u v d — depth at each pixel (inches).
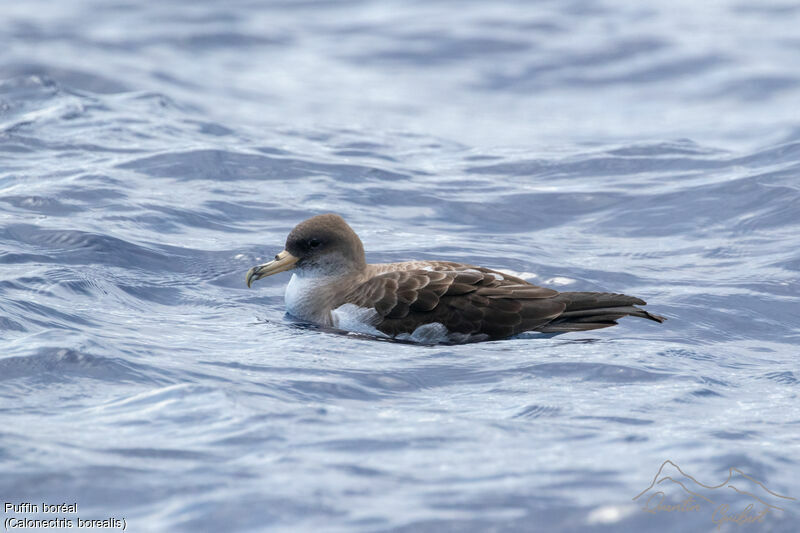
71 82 1127.0
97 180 768.3
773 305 564.7
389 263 597.0
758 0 1722.4
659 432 361.1
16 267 570.6
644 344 492.1
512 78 1421.0
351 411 382.3
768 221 719.7
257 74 1370.6
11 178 773.3
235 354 458.9
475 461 327.6
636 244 692.1
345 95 1309.1
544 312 511.2
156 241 649.6
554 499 298.2
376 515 285.3
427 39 1568.7
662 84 1381.6
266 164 859.4
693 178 834.8
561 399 404.8
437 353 474.9
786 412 394.9
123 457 319.6
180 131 965.2
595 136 1139.3
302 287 548.1
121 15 1595.7
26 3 1627.7
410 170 887.7
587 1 1733.5
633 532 282.7
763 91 1318.9
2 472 304.8
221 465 316.2
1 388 386.0
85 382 398.6
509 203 789.9
